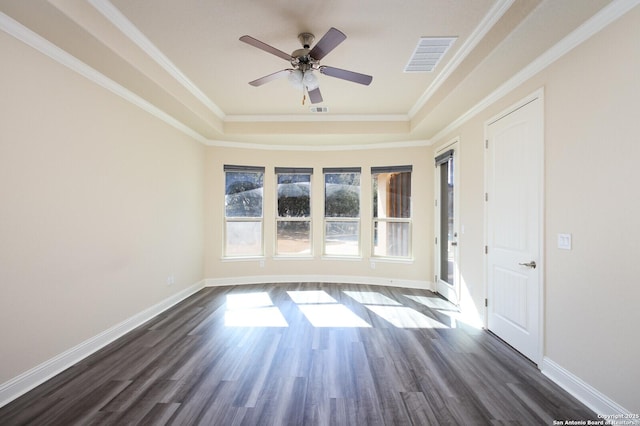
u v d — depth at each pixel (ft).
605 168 5.92
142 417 5.81
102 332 8.87
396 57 9.19
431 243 15.65
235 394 6.58
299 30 7.89
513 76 8.61
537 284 7.83
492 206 10.00
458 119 12.33
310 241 17.56
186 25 7.64
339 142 16.43
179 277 13.43
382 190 16.83
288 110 13.89
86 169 8.25
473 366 7.83
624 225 5.55
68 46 7.11
